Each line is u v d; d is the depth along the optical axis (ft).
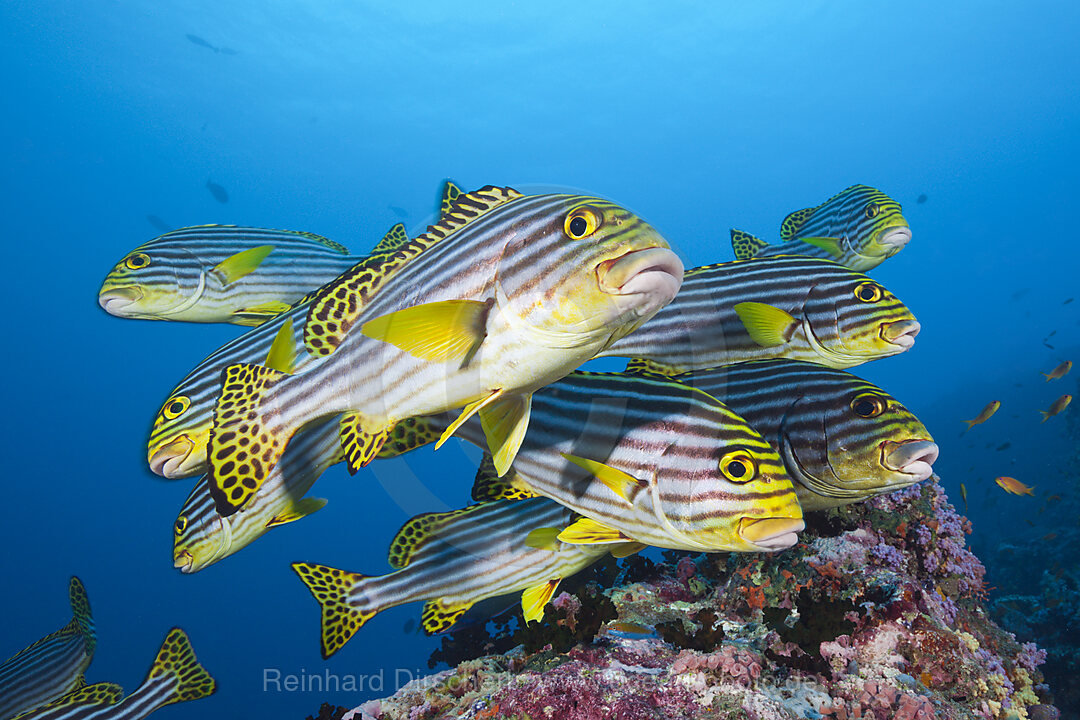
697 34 34.12
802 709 1.78
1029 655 2.94
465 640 3.52
